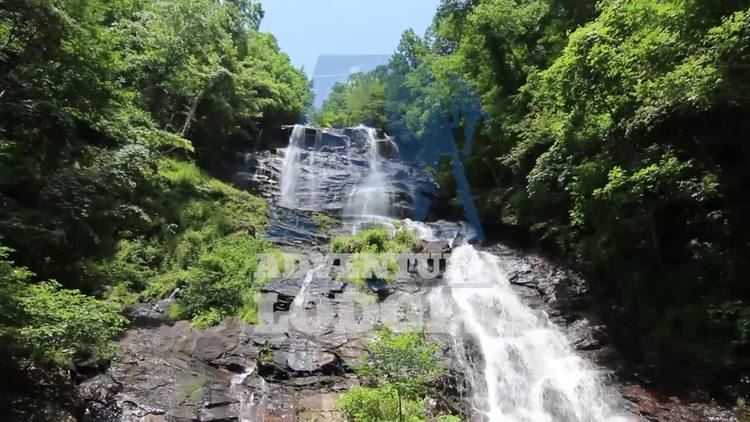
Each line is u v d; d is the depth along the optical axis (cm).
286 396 789
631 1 967
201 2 1906
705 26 896
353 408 683
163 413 702
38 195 910
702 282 971
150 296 1097
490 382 893
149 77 1684
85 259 1022
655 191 961
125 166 1078
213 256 1223
